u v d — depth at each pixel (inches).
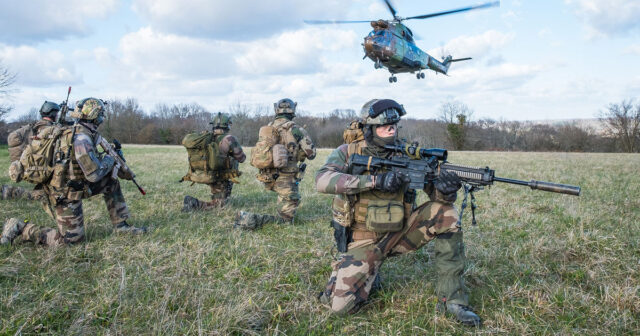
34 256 155.8
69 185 163.0
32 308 114.2
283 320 113.9
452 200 113.8
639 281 131.3
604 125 2260.1
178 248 164.6
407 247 119.2
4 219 214.5
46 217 220.7
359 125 125.7
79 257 157.2
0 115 1167.6
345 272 115.1
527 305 117.7
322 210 247.8
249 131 2415.1
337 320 112.7
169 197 289.6
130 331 104.1
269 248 169.0
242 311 110.6
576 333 103.0
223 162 237.9
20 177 164.1
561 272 141.9
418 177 112.0
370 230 111.6
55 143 163.0
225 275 138.7
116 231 187.0
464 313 108.2
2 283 132.1
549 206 242.7
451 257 113.5
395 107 117.1
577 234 175.3
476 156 909.2
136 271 142.2
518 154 1050.1
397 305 121.0
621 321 108.1
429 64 516.4
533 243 167.9
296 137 210.4
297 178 212.5
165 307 112.7
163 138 2524.6
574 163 602.5
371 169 117.6
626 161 647.1
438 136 2438.5
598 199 263.4
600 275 137.4
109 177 180.5
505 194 289.3
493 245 171.8
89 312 111.8
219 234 187.6
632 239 170.2
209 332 102.3
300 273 143.2
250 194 304.8
